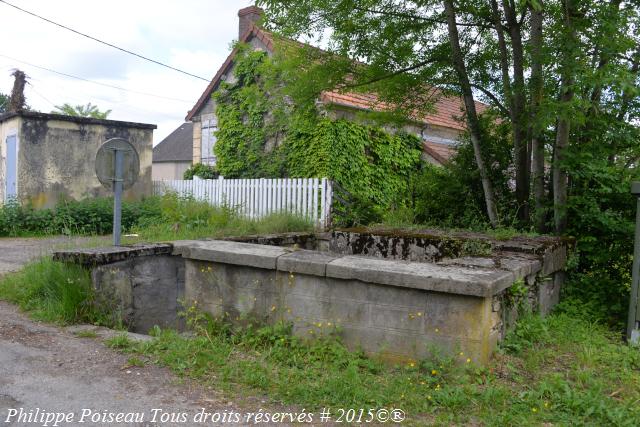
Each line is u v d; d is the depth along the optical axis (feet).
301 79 30.12
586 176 25.40
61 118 50.70
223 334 17.99
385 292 15.62
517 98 27.25
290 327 17.11
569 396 13.02
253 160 52.21
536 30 24.88
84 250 19.34
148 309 20.27
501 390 13.26
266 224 35.55
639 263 19.86
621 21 23.11
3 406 12.14
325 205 40.88
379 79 30.58
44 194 50.01
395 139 51.11
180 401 12.72
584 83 22.25
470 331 14.53
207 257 18.65
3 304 20.68
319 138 46.39
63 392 12.99
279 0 28.35
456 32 29.01
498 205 30.81
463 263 17.49
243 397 13.07
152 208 48.67
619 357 16.78
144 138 55.83
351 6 28.19
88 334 17.12
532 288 20.25
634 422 12.06
